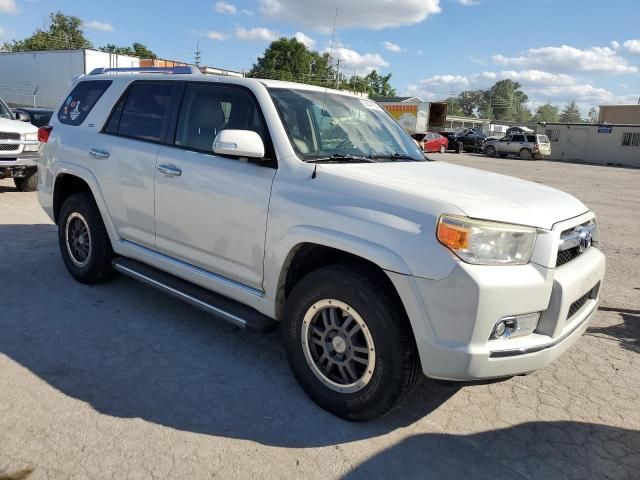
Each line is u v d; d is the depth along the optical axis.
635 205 14.02
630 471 2.88
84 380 3.43
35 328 4.13
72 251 5.14
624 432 3.24
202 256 3.89
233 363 3.78
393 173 3.38
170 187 4.01
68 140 5.04
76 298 4.77
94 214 4.80
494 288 2.64
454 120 83.12
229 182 3.60
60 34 77.94
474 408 3.40
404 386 2.91
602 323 5.02
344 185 3.12
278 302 3.45
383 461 2.82
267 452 2.83
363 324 2.94
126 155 4.39
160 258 4.26
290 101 3.74
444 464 2.84
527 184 3.60
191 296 3.91
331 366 3.19
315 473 2.70
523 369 2.81
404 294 2.77
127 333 4.15
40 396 3.22
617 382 3.86
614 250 8.36
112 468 2.63
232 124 3.75
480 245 2.68
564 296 2.83
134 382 3.45
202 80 4.07
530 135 36.41
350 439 2.99
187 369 3.66
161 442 2.86
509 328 2.75
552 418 3.34
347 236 2.96
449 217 2.71
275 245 3.34
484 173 3.88
